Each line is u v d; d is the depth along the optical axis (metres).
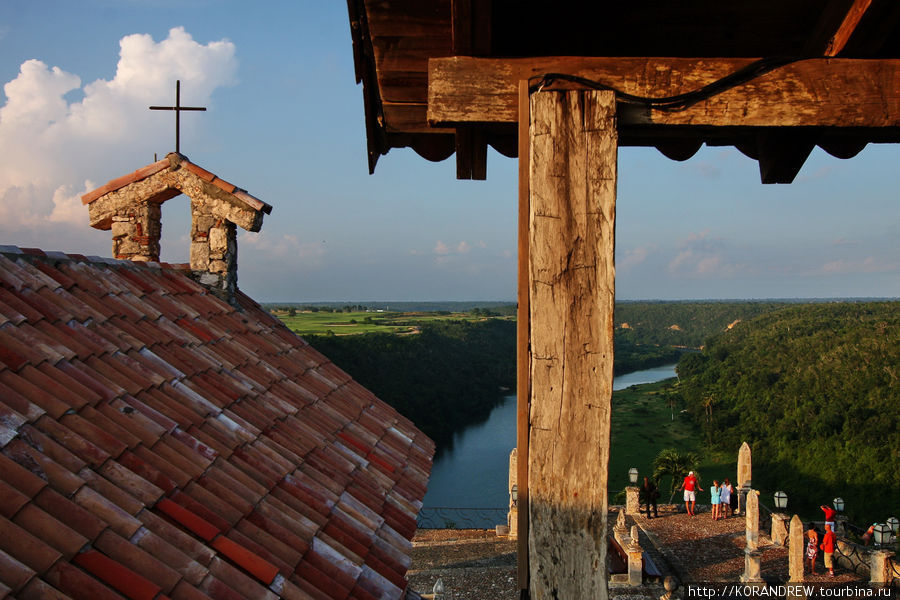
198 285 7.11
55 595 2.34
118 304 5.30
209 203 7.26
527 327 2.44
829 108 2.37
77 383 3.76
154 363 4.79
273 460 4.58
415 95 3.21
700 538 14.71
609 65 2.37
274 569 3.30
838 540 13.47
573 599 2.30
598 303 2.29
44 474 2.95
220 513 3.61
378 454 6.08
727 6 2.84
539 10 2.92
